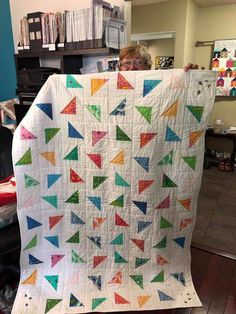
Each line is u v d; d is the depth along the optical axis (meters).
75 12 1.94
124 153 1.24
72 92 1.19
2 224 1.28
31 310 1.31
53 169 1.27
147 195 1.29
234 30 3.41
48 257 1.40
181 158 1.26
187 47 3.38
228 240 2.00
